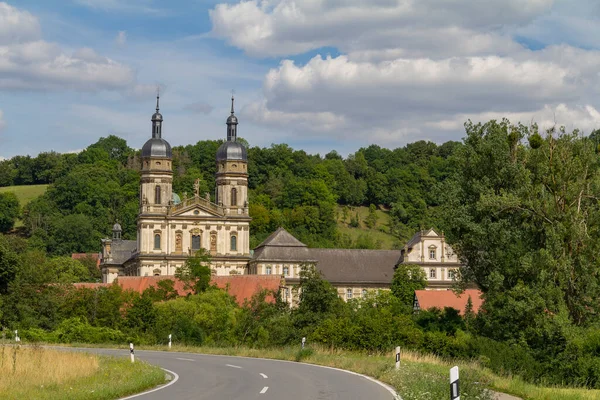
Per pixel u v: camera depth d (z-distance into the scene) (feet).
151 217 493.77
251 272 509.35
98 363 130.00
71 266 581.94
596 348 152.05
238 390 103.60
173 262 492.13
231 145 514.27
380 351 176.65
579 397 98.63
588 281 182.09
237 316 305.32
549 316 173.88
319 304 253.24
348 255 531.09
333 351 171.12
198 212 499.51
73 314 290.35
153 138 506.89
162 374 118.93
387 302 352.08
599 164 202.28
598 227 189.16
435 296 363.97
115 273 579.07
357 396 95.96
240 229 505.66
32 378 107.45
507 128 211.20
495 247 201.77
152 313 281.74
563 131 200.54
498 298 181.57
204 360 162.09
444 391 86.02
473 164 211.00
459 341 174.91
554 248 185.57
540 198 197.16
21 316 288.30
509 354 149.89
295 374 126.31
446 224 213.25
